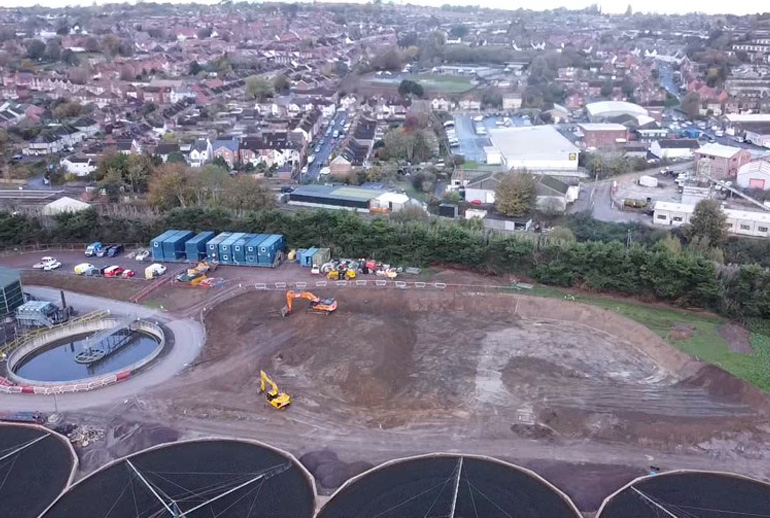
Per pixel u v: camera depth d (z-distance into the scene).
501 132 185.25
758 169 134.75
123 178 138.00
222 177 118.69
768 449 51.53
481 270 88.25
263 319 75.06
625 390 60.06
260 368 64.62
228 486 46.53
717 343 68.25
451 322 75.38
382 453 51.28
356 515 43.91
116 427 55.41
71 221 98.94
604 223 113.81
